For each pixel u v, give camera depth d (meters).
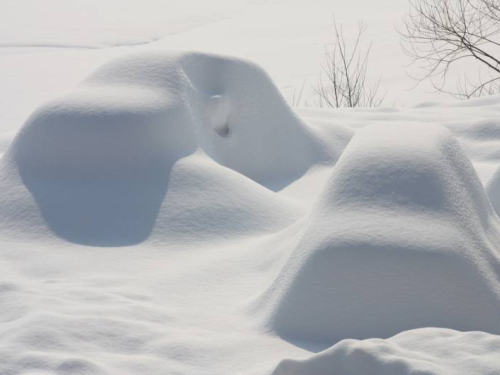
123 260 7.43
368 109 13.98
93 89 9.02
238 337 5.84
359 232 5.92
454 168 6.69
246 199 8.30
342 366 4.92
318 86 22.84
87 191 8.23
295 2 42.41
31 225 7.96
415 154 6.46
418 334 5.20
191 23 38.16
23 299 6.38
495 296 5.80
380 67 25.66
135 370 5.32
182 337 5.79
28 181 8.42
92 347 5.63
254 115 10.02
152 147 8.48
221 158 9.51
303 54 28.84
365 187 6.29
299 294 5.89
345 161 6.57
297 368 4.99
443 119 12.83
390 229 5.92
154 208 8.03
